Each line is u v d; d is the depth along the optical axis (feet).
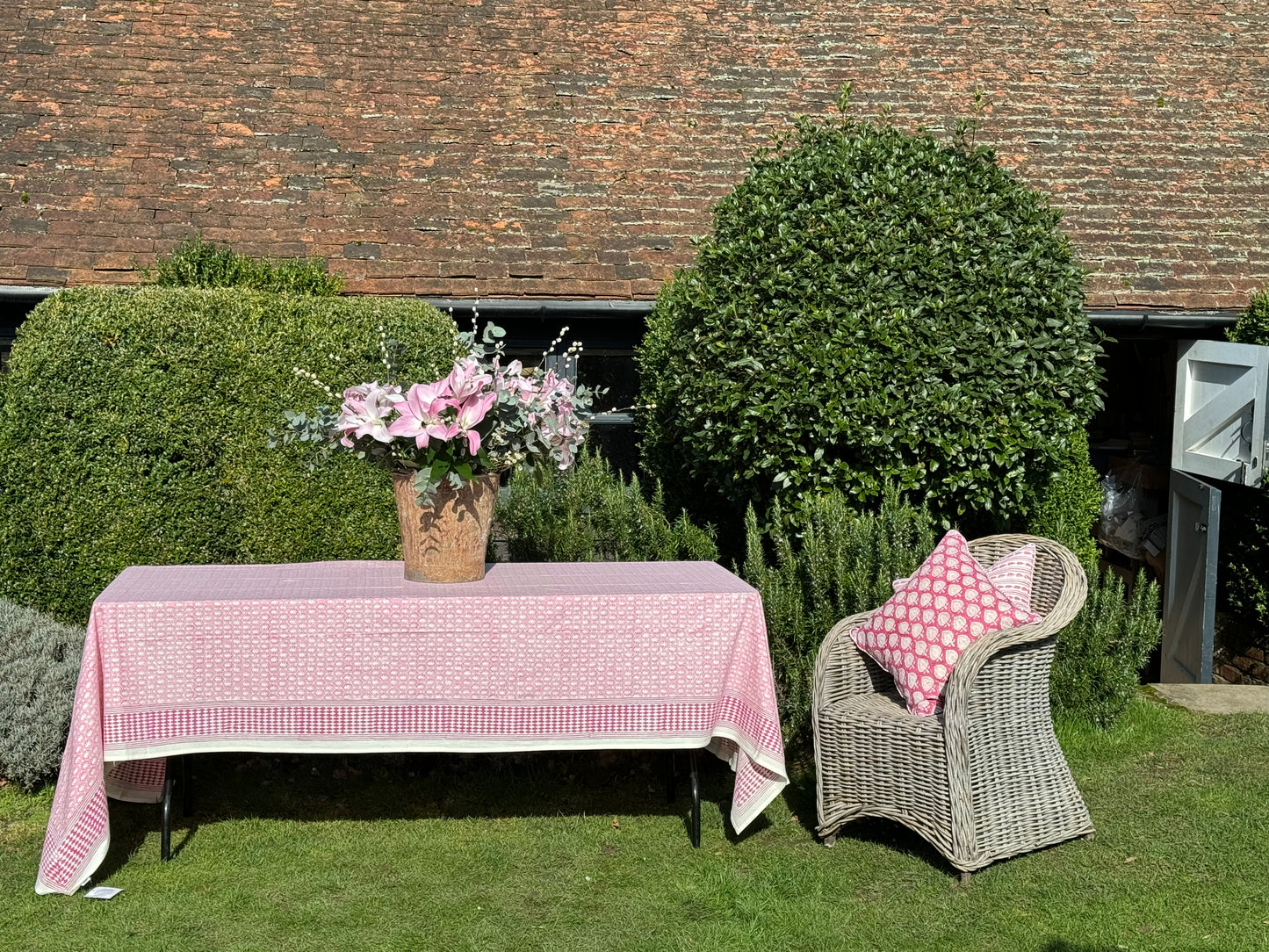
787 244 19.77
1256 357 25.66
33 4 33.73
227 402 20.08
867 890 13.83
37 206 28.04
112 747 13.51
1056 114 34.60
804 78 34.94
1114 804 16.30
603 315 27.89
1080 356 19.56
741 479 20.58
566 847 15.11
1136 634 19.56
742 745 14.19
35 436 19.40
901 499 20.62
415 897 13.73
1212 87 36.32
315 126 31.42
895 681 15.01
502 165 30.99
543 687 14.11
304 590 14.37
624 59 34.94
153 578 15.24
